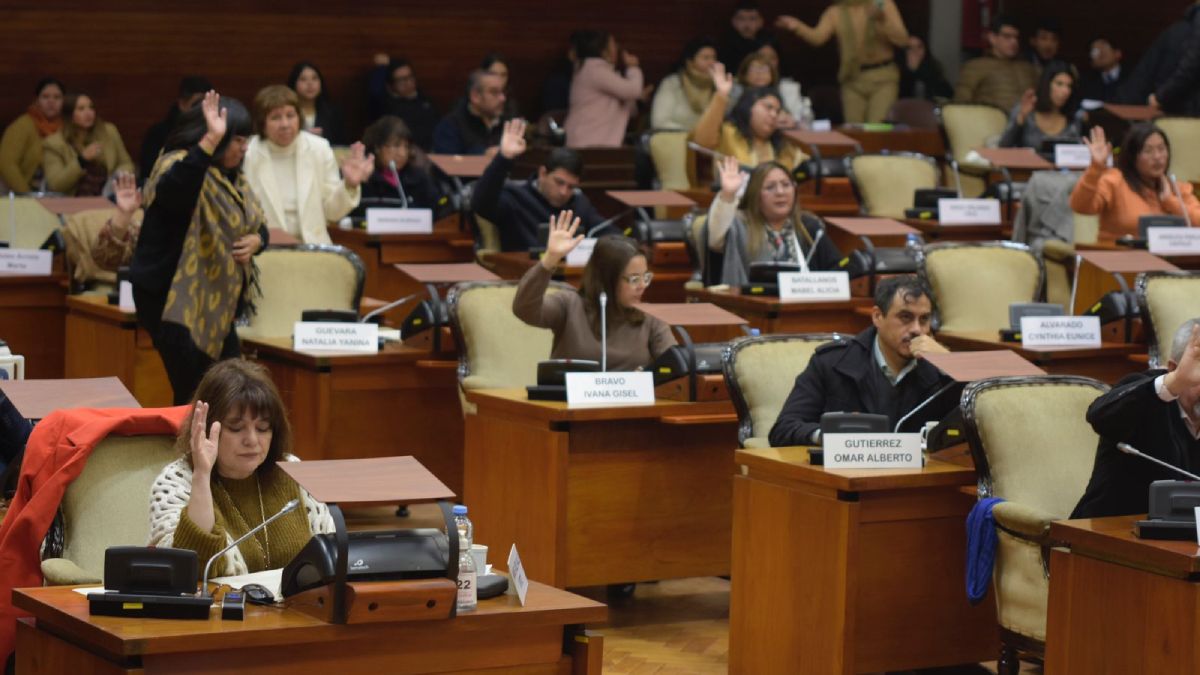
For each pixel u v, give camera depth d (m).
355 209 20.94
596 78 27.41
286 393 14.77
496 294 14.52
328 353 14.41
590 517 12.38
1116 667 8.83
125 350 15.96
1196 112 26.58
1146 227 18.66
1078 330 15.27
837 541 10.28
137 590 6.89
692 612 13.14
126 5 27.41
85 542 8.77
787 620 10.66
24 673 7.24
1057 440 10.62
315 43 28.92
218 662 6.66
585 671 7.39
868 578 10.48
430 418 14.86
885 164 22.81
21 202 20.12
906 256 17.31
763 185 17.17
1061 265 19.39
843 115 30.36
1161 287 15.19
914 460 10.58
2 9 26.56
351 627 6.83
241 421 8.05
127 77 27.58
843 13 29.97
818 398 11.51
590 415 12.17
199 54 28.08
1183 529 8.67
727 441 12.97
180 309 12.34
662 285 19.81
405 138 21.44
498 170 18.81
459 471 15.06
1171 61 27.81
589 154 25.67
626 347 13.29
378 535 7.08
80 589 7.32
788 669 10.65
